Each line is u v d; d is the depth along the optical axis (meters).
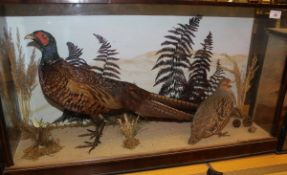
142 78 0.93
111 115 0.88
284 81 0.82
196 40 0.92
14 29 0.78
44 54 0.76
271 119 0.89
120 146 0.80
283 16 0.80
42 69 0.77
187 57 0.93
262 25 0.90
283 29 0.82
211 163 0.82
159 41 0.89
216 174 0.75
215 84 0.99
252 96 0.97
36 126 0.86
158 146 0.81
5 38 0.75
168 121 0.95
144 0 0.67
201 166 0.80
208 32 0.92
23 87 0.83
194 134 0.84
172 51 0.92
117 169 0.75
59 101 0.80
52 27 0.80
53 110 0.90
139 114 0.90
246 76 0.98
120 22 0.84
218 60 0.97
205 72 0.97
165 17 0.86
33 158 0.74
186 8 0.84
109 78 0.87
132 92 0.87
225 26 0.92
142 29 0.87
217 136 0.87
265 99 0.91
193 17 0.88
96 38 0.84
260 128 0.92
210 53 0.95
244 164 0.82
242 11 0.89
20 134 0.82
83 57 0.86
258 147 0.86
